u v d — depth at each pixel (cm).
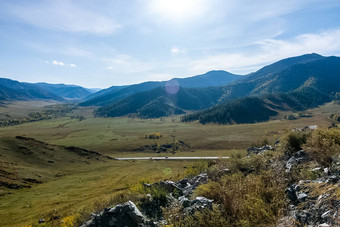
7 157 7800
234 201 525
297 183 548
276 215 449
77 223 681
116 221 559
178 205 633
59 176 7488
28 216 3366
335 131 759
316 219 377
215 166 1162
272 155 1118
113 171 8744
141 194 802
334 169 525
